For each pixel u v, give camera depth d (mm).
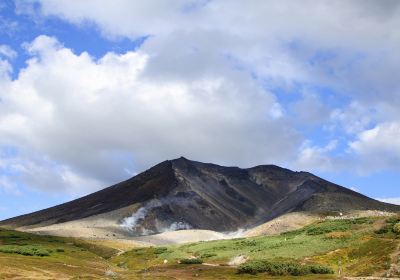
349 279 78625
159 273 97750
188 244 176375
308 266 89062
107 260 165000
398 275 80312
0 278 78000
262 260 101875
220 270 95750
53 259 114312
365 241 103750
